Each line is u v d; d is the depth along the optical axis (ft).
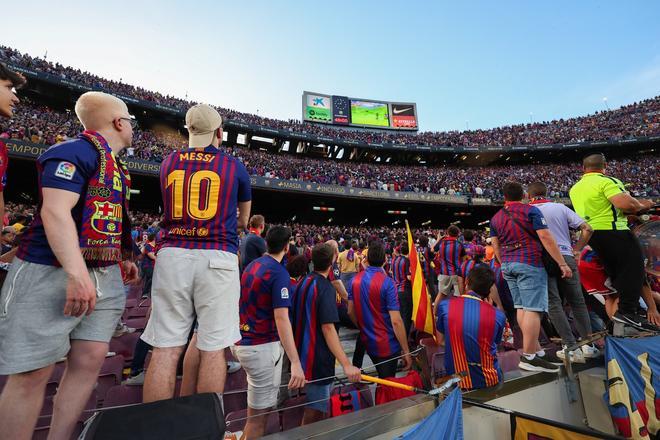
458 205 96.07
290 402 8.74
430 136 130.72
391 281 10.44
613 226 10.23
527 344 9.36
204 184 5.51
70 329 4.19
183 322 5.15
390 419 6.01
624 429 8.12
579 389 9.32
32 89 75.56
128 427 3.38
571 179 103.81
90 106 5.13
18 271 4.06
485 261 24.04
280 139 112.57
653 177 98.84
